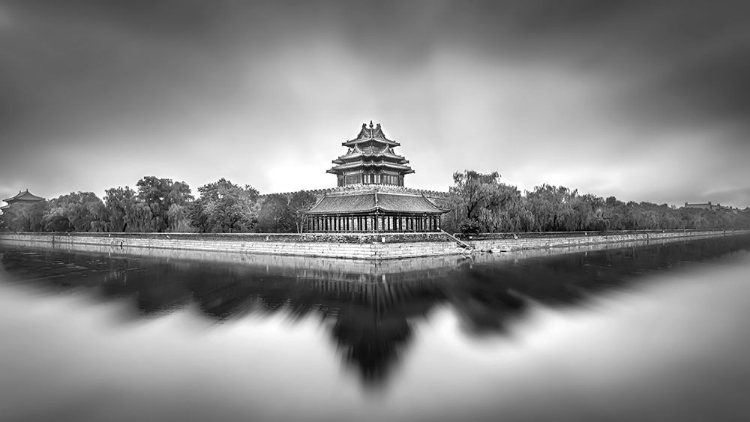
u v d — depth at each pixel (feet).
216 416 72.95
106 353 103.40
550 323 126.82
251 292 171.32
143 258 318.04
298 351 103.76
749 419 70.85
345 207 307.37
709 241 543.39
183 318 134.21
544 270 230.89
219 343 109.91
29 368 94.12
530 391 81.87
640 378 87.56
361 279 197.77
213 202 416.46
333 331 119.24
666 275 219.41
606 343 108.99
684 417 71.72
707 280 204.23
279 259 284.82
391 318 132.05
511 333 117.19
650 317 133.59
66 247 457.68
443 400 78.43
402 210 294.25
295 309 143.54
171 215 475.72
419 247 288.71
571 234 437.99
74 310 146.51
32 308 149.89
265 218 387.96
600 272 227.20
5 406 76.74
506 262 266.36
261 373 90.68
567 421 70.85
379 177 337.93
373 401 78.13
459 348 105.60
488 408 75.46
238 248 351.05
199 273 227.20
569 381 86.22
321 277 203.92
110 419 72.18
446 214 357.20
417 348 105.60
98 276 223.92
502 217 368.89
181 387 84.12
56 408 75.97
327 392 81.71
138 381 87.04
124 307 149.79
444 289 174.50
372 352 102.94
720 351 102.63
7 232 641.81
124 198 497.46
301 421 71.36
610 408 75.10
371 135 340.80
